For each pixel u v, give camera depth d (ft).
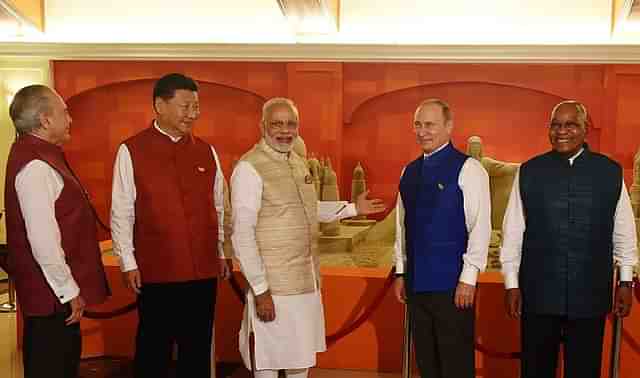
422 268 8.48
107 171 23.24
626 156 20.95
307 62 21.81
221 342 12.92
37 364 7.58
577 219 8.28
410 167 8.99
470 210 8.36
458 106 21.94
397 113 22.27
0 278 22.89
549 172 8.43
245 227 8.25
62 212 7.63
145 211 8.46
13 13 20.57
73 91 22.63
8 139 22.59
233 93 22.71
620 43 20.76
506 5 21.20
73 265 7.77
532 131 21.70
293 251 8.47
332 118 21.91
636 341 11.22
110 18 22.43
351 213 9.64
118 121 23.04
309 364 8.59
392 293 12.35
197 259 8.68
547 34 21.16
